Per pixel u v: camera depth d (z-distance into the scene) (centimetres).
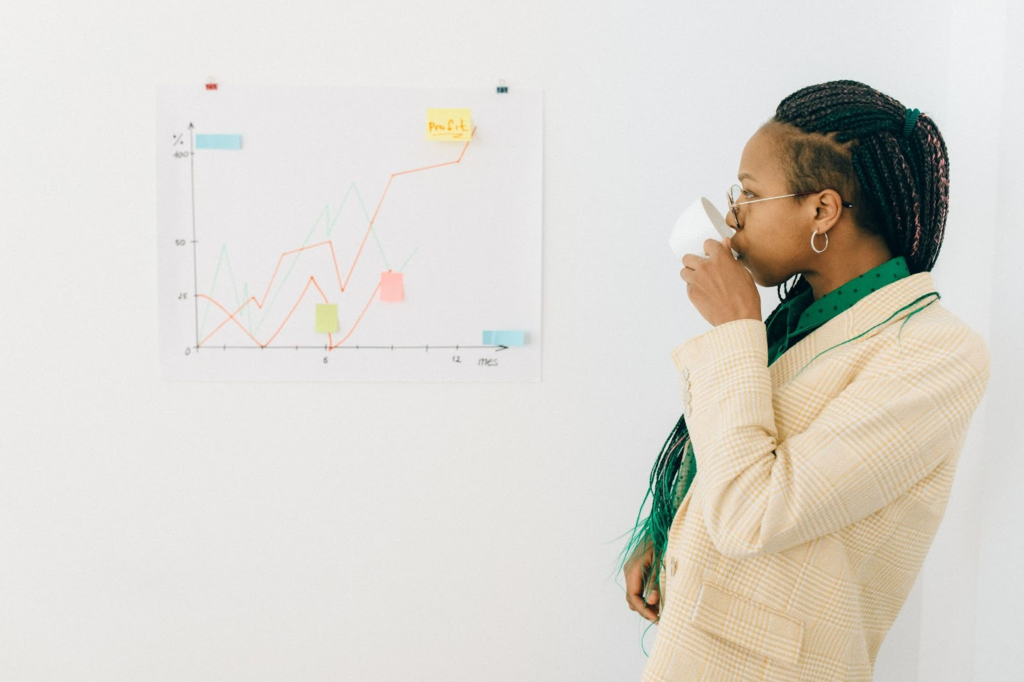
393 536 137
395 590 137
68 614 136
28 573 135
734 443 78
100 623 136
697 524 84
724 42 130
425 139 130
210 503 135
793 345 92
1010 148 115
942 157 88
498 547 137
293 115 130
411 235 132
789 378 87
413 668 139
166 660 137
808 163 85
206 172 130
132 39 128
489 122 130
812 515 76
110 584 136
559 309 134
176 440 134
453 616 138
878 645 91
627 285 133
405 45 129
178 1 128
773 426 81
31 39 128
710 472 79
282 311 132
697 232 95
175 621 137
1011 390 114
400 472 136
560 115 131
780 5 129
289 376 133
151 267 132
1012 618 114
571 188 132
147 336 132
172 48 128
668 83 130
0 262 131
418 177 131
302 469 135
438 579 137
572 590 138
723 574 83
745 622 82
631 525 136
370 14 129
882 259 87
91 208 131
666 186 132
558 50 130
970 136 123
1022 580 112
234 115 129
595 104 131
